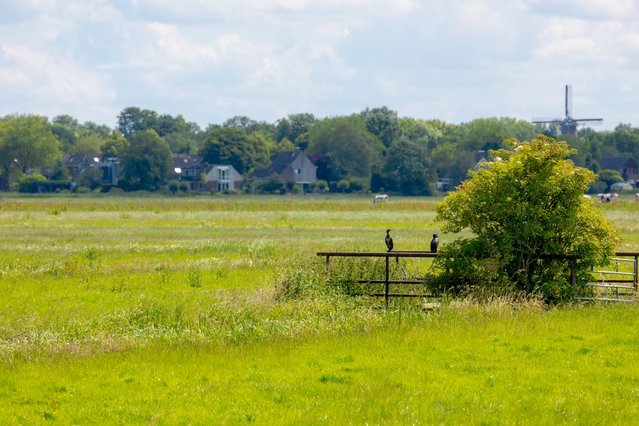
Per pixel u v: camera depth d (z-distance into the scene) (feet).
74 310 258.16
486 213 260.83
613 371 181.16
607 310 244.83
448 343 207.82
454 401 159.63
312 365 187.73
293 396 163.02
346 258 282.56
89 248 447.83
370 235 540.11
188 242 483.92
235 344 206.80
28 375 180.14
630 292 271.28
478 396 162.40
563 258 256.32
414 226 640.17
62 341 211.41
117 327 228.02
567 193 258.16
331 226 643.04
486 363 187.83
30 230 586.86
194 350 200.64
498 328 221.05
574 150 262.88
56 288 308.19
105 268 359.05
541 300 249.96
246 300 258.16
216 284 317.22
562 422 148.05
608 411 153.79
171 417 151.23
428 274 266.16
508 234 257.14
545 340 210.59
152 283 319.47
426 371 181.37
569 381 173.58
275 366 187.32
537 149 263.08
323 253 270.05
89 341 209.97
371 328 223.10
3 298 284.82
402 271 284.61
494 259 256.93
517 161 259.19
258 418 149.79
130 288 306.35
